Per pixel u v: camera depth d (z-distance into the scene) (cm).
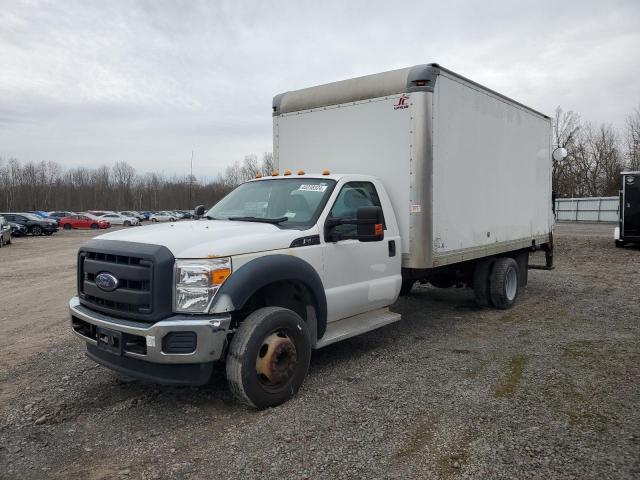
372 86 621
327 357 576
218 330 389
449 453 347
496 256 861
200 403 445
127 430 396
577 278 1207
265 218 531
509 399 440
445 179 635
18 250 2372
